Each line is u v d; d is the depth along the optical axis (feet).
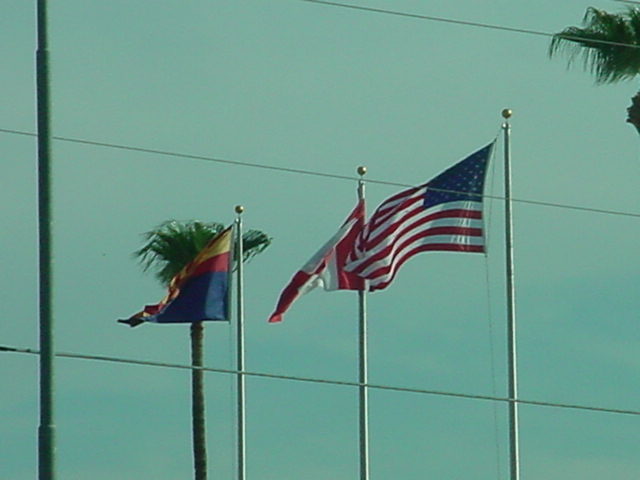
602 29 396.57
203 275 425.69
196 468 520.83
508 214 390.63
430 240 385.09
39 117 275.80
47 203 273.95
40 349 271.08
